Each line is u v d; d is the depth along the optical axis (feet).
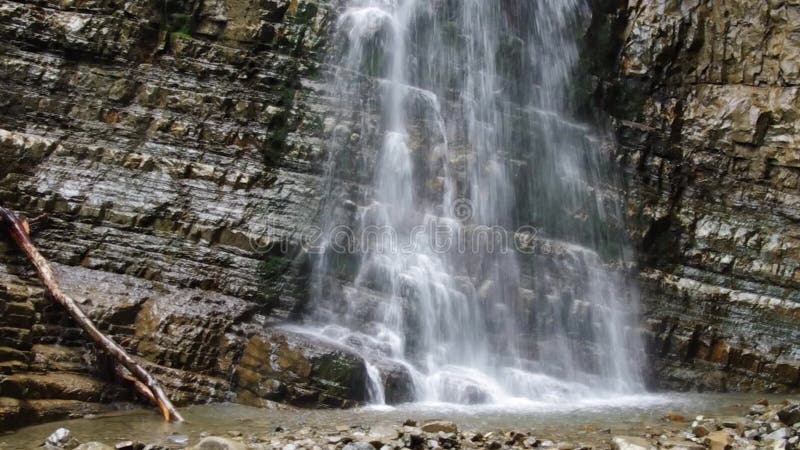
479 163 43.42
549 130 46.32
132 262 35.24
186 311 33.35
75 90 38.37
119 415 28.78
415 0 45.47
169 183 37.22
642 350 42.11
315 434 27.09
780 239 45.21
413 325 38.17
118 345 31.01
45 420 27.20
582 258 43.27
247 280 35.91
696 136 48.52
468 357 38.91
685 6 50.65
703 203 47.11
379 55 43.78
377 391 32.78
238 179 37.93
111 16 39.42
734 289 44.52
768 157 46.80
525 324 40.65
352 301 37.55
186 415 29.40
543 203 44.68
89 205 35.86
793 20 48.39
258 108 39.75
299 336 33.94
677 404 37.14
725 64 49.39
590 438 29.01
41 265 32.24
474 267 41.29
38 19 38.70
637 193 46.52
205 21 41.14
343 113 41.47
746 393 40.91
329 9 42.73
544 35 48.80
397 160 41.83
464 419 31.07
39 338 30.35
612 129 48.32
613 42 50.88
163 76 39.52
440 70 45.52
